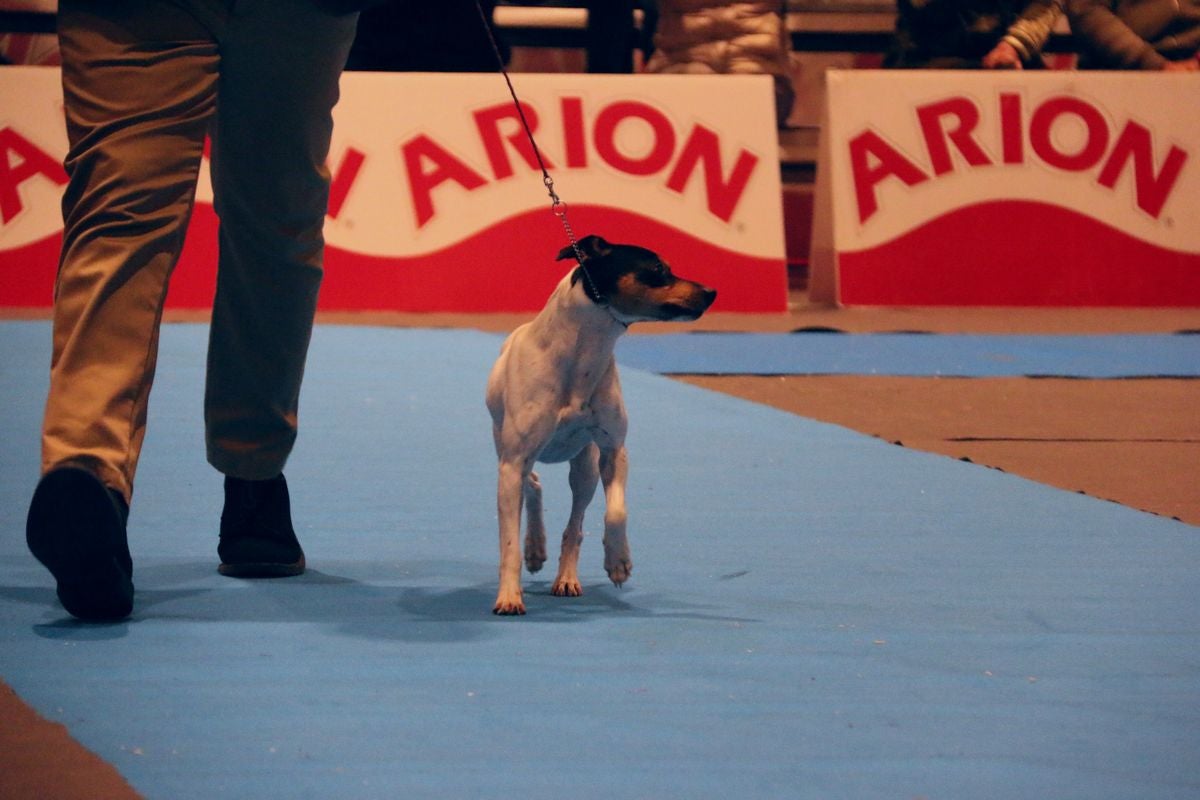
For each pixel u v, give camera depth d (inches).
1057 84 675.4
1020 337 575.5
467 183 627.5
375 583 217.2
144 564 226.8
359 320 589.9
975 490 302.4
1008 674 174.9
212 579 217.6
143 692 159.8
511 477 199.3
